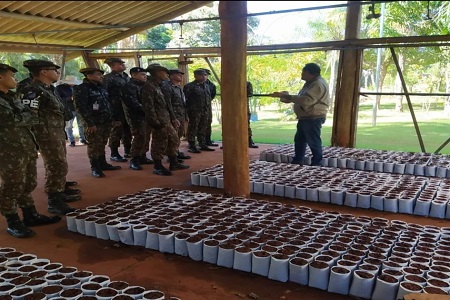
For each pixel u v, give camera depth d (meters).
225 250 2.70
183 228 3.14
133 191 4.75
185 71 8.63
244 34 3.90
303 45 6.78
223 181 4.55
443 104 13.46
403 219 3.72
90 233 3.32
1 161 3.03
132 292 2.22
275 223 3.30
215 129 11.75
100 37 8.16
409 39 6.07
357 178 4.87
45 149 3.70
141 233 3.09
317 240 2.89
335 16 13.56
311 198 4.35
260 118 14.83
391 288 2.21
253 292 2.39
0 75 2.93
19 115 3.07
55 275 2.42
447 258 2.55
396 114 13.42
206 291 2.40
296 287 2.46
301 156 5.90
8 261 2.63
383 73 11.85
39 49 8.03
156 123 5.30
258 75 13.39
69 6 5.77
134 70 5.88
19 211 4.02
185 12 6.39
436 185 4.48
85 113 5.13
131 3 5.81
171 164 5.94
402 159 5.82
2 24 6.40
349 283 2.35
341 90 7.13
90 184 5.08
